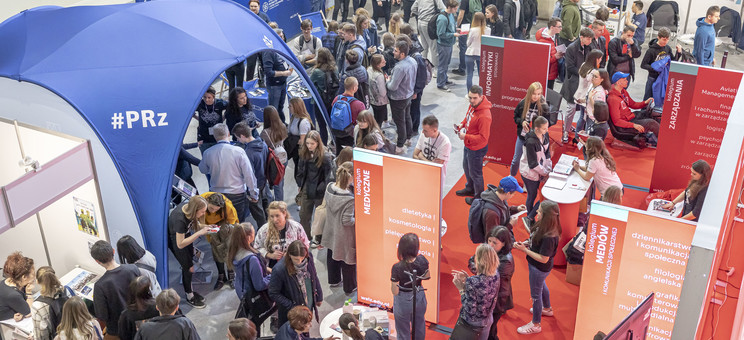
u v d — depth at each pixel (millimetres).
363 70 9562
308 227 8141
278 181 8336
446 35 11875
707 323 5445
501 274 6051
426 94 12305
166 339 5305
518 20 13227
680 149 8602
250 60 11922
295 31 14789
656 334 5820
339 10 16422
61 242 7191
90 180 6609
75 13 7852
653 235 5484
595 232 5754
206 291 7648
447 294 7488
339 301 7441
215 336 7016
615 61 10719
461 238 8375
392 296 6941
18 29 7598
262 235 6691
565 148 10164
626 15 12781
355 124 9117
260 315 6316
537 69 8977
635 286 5754
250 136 8070
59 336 5547
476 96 8398
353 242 7035
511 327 6941
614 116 9953
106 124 7039
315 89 9320
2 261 7453
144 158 7102
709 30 11555
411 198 6316
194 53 7641
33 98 7297
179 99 7238
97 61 7387
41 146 6812
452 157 10289
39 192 6090
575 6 11836
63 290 6023
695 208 7371
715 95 8125
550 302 7281
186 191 7992
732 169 3891
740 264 5879
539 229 6332
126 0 12617
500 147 9797
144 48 7570
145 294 5727
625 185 9398
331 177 7848
